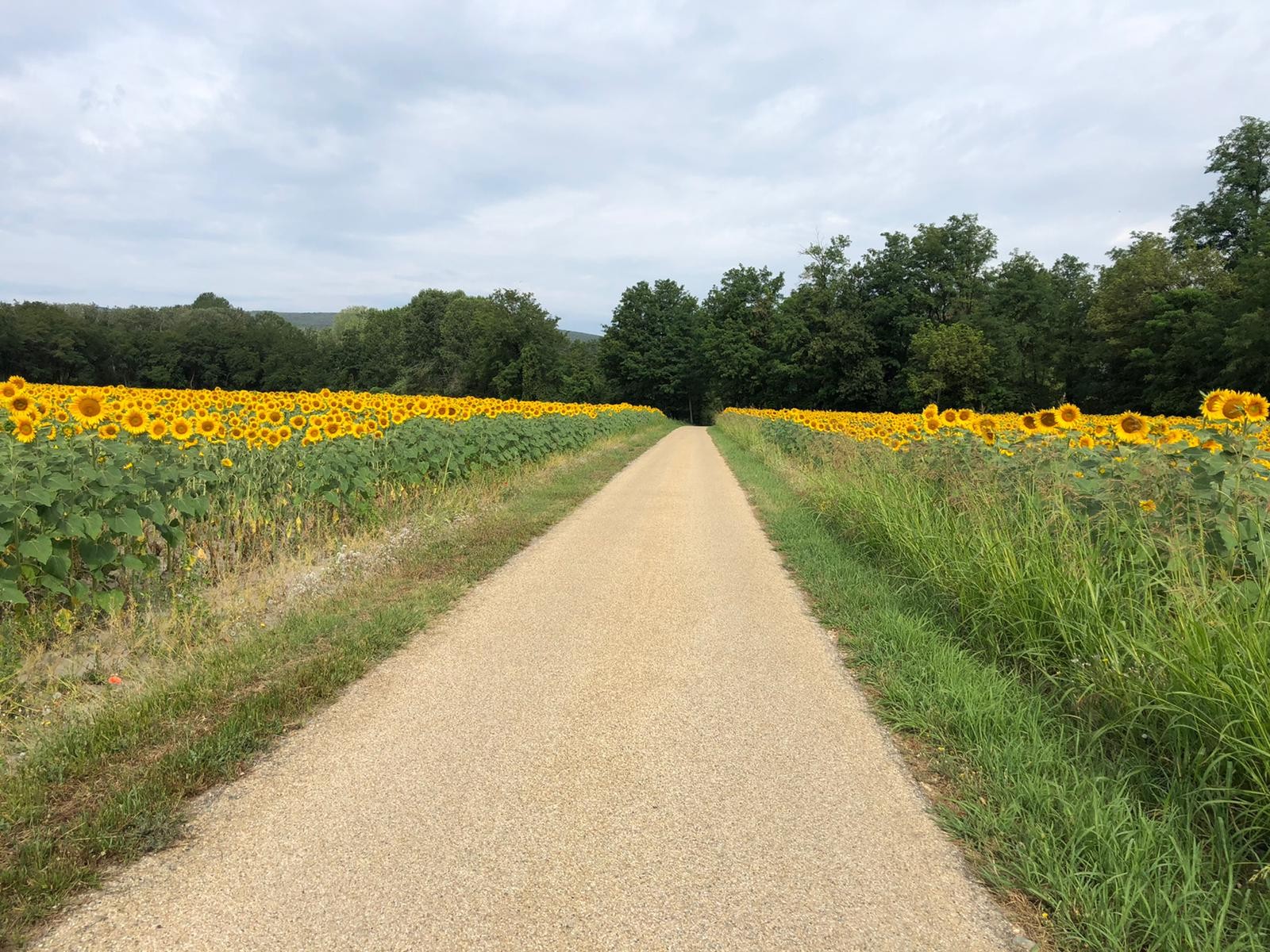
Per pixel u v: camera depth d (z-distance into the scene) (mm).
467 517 9484
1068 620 4207
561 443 18875
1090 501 5309
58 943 2184
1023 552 4996
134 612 5281
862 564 7277
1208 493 4332
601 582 6773
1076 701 3746
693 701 4078
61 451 5836
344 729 3707
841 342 65375
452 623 5523
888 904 2393
